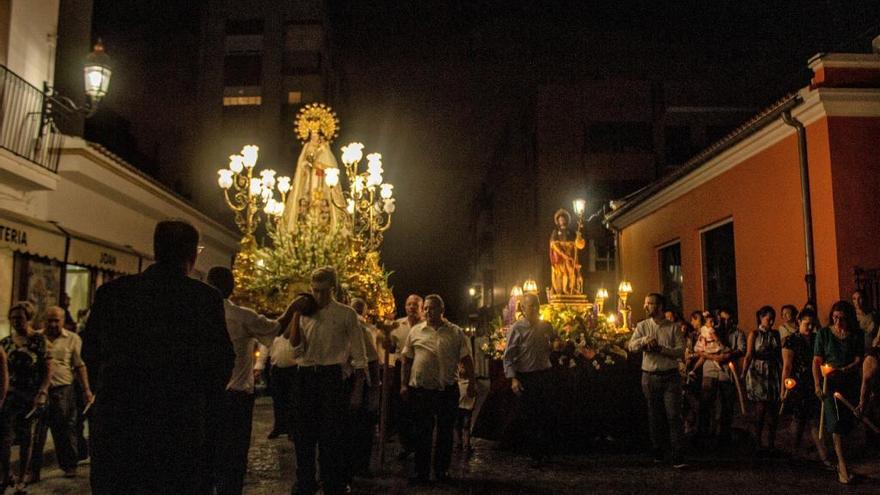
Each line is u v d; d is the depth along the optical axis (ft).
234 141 128.98
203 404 10.80
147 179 54.65
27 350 22.90
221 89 130.21
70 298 47.67
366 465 24.57
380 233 47.44
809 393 27.09
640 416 30.58
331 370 19.76
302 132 51.65
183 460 10.34
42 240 38.34
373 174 46.88
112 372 10.39
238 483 17.94
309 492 19.42
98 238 50.90
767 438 31.65
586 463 27.55
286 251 43.01
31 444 22.98
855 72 35.47
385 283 45.68
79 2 52.21
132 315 10.63
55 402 24.16
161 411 10.28
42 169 39.70
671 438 26.40
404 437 27.25
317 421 19.71
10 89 38.40
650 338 26.84
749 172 43.57
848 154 35.22
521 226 143.23
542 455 26.94
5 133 37.96
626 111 124.47
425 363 23.65
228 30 132.57
